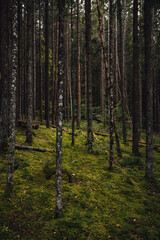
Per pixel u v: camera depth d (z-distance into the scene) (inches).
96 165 328.2
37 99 997.2
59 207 172.9
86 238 151.7
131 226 172.9
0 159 263.7
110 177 281.6
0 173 228.8
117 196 227.0
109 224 172.9
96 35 751.7
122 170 317.7
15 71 191.5
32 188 210.5
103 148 435.8
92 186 245.1
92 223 170.9
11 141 190.9
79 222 168.1
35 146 361.1
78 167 306.5
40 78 609.6
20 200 184.4
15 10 188.4
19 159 279.3
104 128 669.9
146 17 285.9
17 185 210.8
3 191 193.3
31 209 175.5
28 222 159.5
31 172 246.5
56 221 165.5
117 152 411.8
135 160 364.2
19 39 452.8
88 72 410.0
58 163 171.3
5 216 160.6
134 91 420.5
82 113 890.1
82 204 198.8
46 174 242.8
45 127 557.6
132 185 262.7
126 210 199.0
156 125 823.7
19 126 474.0
